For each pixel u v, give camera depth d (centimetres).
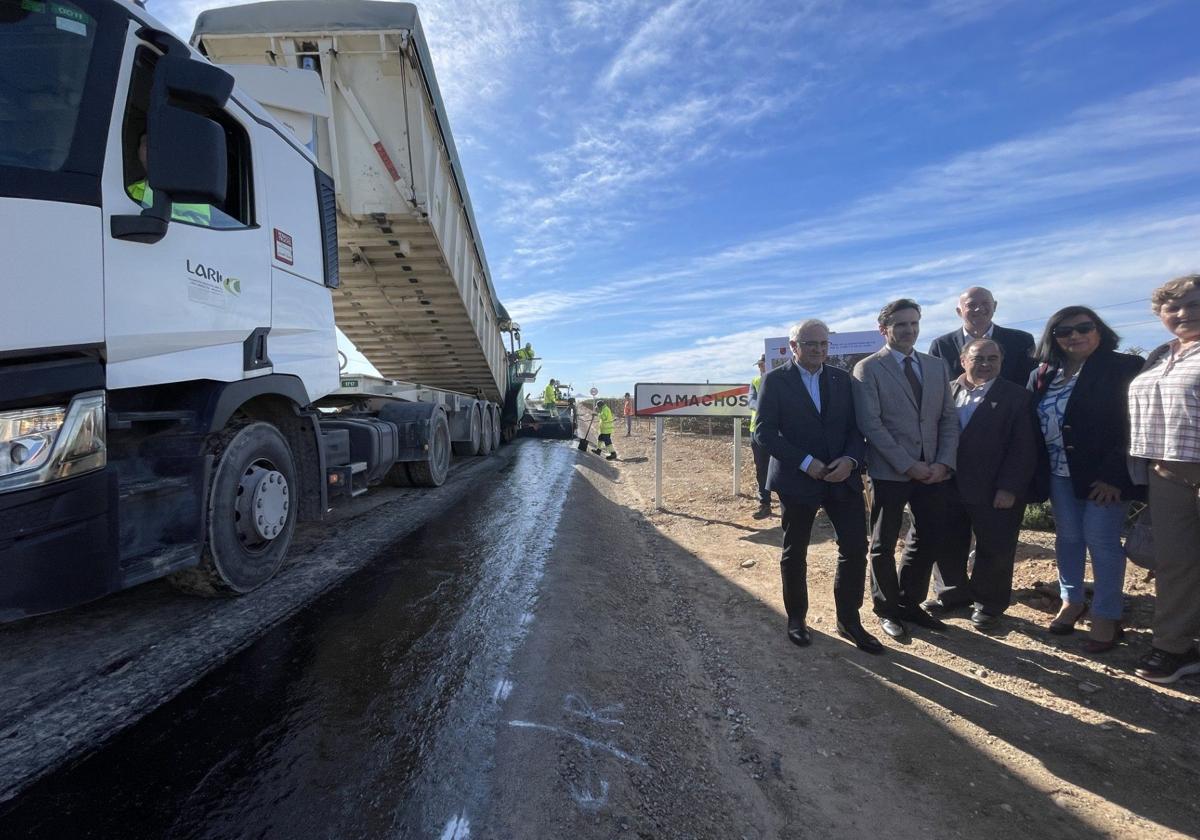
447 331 998
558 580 451
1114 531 356
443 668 299
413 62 652
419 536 557
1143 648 363
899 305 379
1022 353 434
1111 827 227
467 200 862
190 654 297
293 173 434
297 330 430
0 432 223
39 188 236
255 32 617
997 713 304
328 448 507
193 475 318
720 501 847
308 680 279
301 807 199
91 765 213
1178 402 304
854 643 382
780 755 276
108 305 257
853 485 370
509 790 218
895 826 229
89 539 246
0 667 279
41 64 248
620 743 266
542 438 2056
